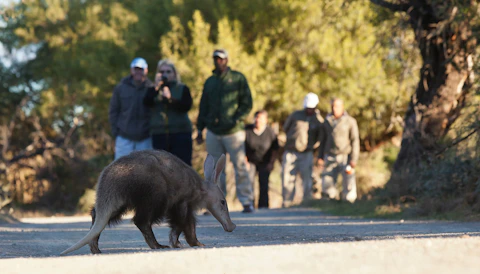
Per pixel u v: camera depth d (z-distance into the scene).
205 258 14.73
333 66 81.12
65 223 43.53
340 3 54.72
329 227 31.23
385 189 45.72
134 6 94.94
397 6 46.66
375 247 15.30
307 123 59.72
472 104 40.28
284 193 60.53
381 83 77.75
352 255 13.70
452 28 44.16
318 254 14.22
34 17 117.19
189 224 24.02
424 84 48.56
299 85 82.00
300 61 82.81
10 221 43.31
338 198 57.19
